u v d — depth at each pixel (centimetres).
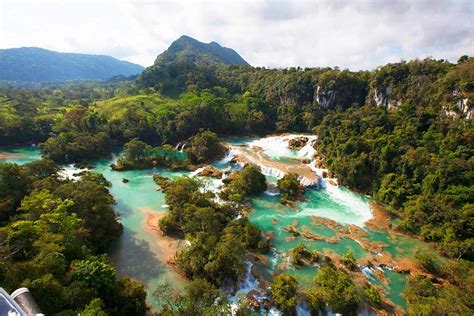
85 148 11256
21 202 5594
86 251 4747
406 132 9544
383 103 13912
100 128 13088
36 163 7900
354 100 15838
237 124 15188
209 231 5600
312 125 15012
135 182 9269
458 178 6931
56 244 4322
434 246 6072
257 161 10662
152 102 17262
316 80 16912
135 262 5347
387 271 5388
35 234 4516
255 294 4619
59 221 4797
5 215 5697
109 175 9838
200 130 12356
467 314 3850
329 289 4494
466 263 5162
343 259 5484
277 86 18675
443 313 3919
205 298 3909
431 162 7550
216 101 15975
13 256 4197
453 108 10100
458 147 8025
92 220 5662
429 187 7131
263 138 14475
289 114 16088
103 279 3925
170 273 5094
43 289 3312
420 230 6531
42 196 5481
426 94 11650
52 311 3266
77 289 3562
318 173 9750
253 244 5856
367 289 4681
